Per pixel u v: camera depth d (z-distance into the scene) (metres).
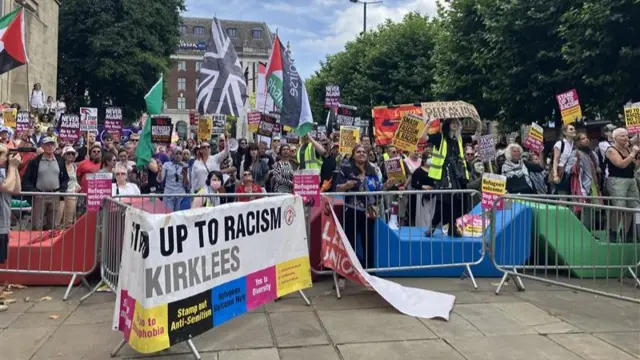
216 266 4.47
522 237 6.90
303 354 4.32
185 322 4.14
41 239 6.45
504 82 17.19
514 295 6.05
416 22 30.23
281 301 5.74
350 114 15.02
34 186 8.19
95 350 4.36
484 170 9.87
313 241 6.54
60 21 34.72
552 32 15.36
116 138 13.59
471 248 6.82
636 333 4.83
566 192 8.77
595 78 14.16
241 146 13.44
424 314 5.29
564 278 6.84
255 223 4.94
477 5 18.70
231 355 4.29
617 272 6.86
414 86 29.62
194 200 7.02
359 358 4.24
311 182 6.06
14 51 9.93
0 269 6.01
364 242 6.66
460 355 4.31
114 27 34.91
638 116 8.28
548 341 4.62
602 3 12.76
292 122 9.84
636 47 13.02
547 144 17.64
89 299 5.77
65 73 35.25
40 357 4.21
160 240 3.96
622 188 7.66
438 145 7.41
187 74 85.44
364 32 36.25
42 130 16.36
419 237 6.84
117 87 36.94
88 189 6.02
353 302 5.73
